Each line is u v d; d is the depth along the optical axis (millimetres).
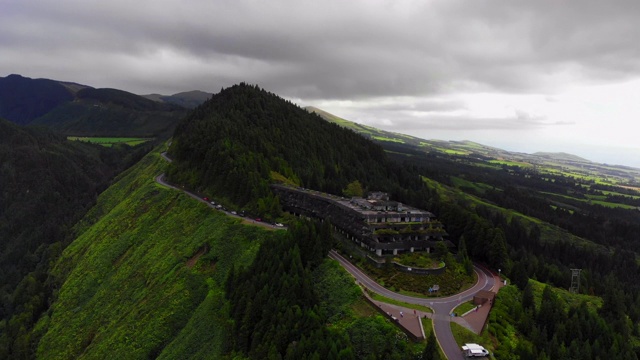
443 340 83375
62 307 161750
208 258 138125
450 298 103938
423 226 137250
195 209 170875
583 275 143875
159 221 178875
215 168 189500
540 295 117188
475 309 97938
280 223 150500
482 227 136000
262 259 112312
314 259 116625
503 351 83500
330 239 124688
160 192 198875
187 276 134750
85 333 141500
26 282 190250
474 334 86312
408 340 83625
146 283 144750
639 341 102062
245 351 93438
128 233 183250
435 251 127000
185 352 106250
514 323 96250
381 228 131250
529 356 80188
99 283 164875
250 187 168250
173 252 151625
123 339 124500
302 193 170125
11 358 145375
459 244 131000
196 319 115188
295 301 94500
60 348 140875
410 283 108500
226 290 116125
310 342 80375
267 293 97938
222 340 101125
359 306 96375
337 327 89938
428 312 94625
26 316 165125
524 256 150000
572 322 91688
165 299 129875
